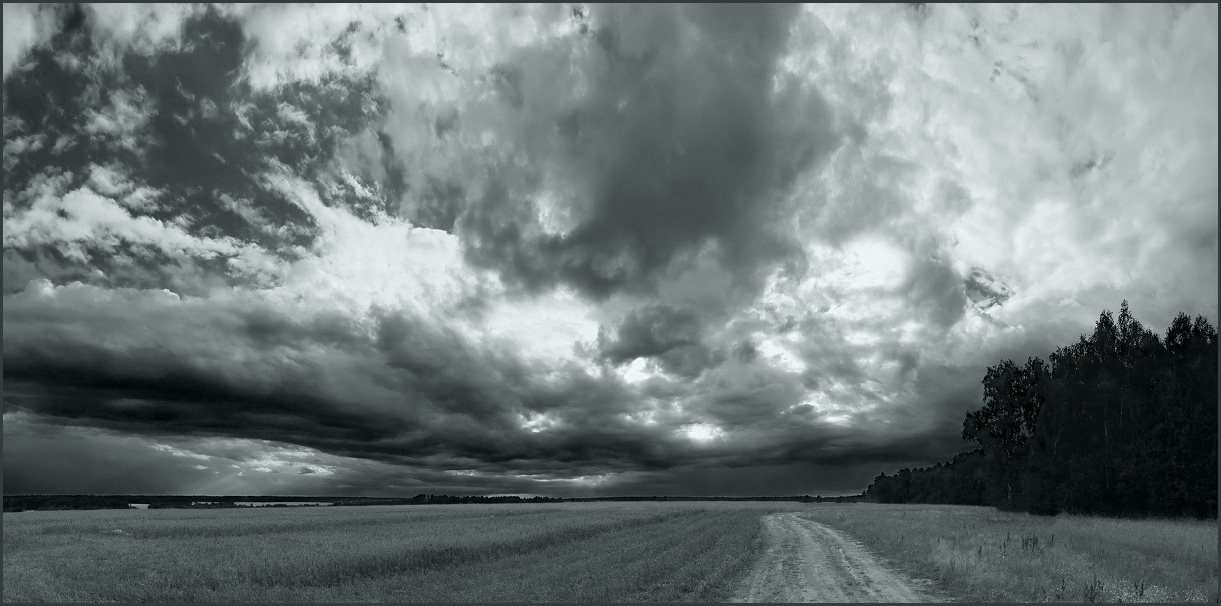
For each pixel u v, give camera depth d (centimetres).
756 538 3566
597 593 1742
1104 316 6788
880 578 2048
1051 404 6781
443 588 1948
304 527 4256
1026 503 6600
